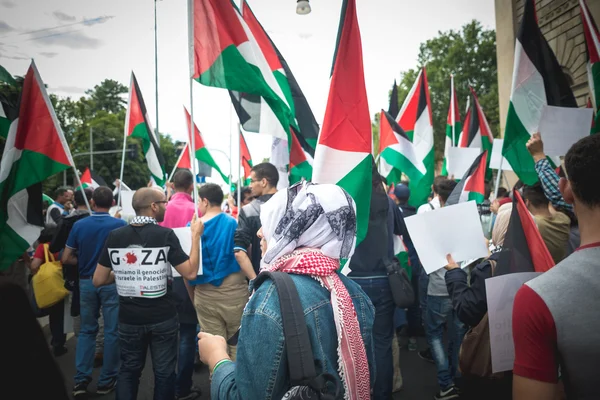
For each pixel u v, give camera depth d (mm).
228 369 1377
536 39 3383
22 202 3811
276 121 4121
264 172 3707
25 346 925
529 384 1178
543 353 1172
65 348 5113
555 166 3768
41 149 3873
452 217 2488
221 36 3559
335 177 2957
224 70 3541
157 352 3064
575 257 1216
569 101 3389
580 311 1131
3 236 3709
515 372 1222
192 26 3465
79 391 3824
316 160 2959
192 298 3689
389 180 6285
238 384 1227
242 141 9367
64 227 4402
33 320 963
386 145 5418
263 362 1186
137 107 5949
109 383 3916
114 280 3303
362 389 1291
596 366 1100
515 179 12898
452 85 8047
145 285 2998
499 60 14625
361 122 3039
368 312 1482
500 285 1871
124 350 3025
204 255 3473
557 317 1145
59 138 3932
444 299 3695
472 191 4383
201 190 3691
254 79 3645
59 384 957
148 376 4414
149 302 2998
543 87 3363
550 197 2453
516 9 14016
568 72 11453
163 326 3043
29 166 3838
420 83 6547
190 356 3785
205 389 4070
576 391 1129
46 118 3896
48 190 31453
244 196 7301
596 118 3299
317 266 1363
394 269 3088
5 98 4258
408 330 5070
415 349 5055
